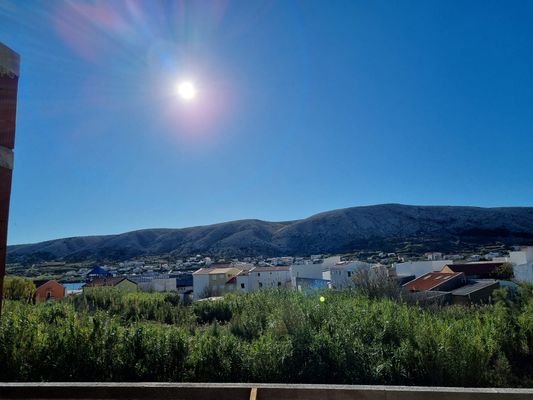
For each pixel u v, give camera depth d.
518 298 13.61
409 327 7.77
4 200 1.58
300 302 9.98
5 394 2.68
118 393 2.64
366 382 6.62
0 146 1.58
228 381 6.81
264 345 7.09
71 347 6.83
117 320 8.48
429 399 2.39
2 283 1.55
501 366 7.53
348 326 7.71
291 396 2.52
